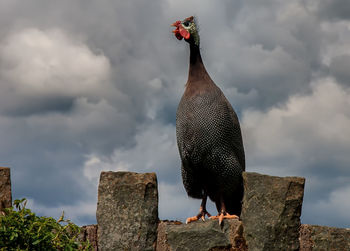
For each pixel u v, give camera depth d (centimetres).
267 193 1304
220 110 1430
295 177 1312
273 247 1273
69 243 1182
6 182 1257
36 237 1116
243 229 1326
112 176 1349
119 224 1317
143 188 1332
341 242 1332
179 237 1338
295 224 1293
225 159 1427
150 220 1323
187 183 1521
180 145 1467
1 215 1168
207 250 1324
